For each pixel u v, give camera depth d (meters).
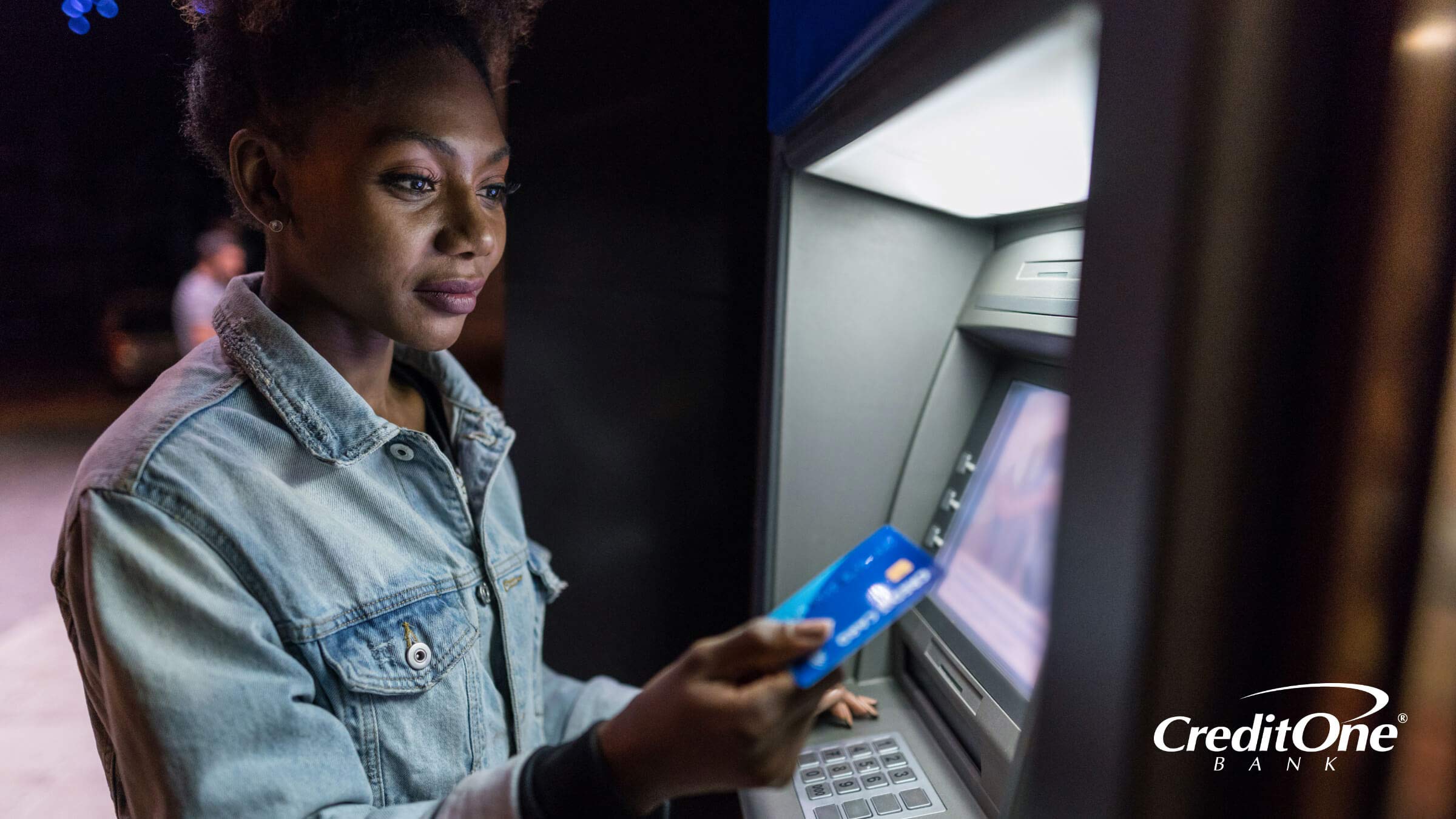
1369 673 0.34
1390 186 0.32
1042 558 0.97
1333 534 0.33
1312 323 0.32
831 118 0.85
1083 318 0.38
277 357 0.71
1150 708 0.34
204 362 0.73
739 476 1.51
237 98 0.67
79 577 0.60
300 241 0.70
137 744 0.56
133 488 0.60
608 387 1.74
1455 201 0.32
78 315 12.52
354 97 0.63
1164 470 0.33
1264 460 0.33
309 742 0.61
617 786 0.52
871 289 1.14
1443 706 0.34
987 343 1.17
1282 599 0.33
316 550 0.67
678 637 1.67
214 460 0.65
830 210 1.09
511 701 0.85
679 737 0.49
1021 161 0.77
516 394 1.97
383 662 0.70
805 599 0.55
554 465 1.90
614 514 1.76
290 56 0.63
